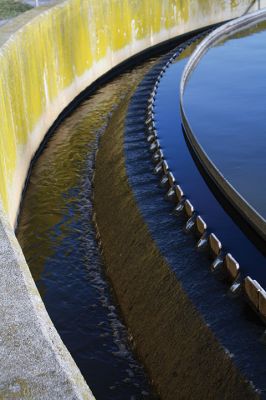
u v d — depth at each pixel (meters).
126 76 41.34
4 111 22.34
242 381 11.88
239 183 20.12
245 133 24.52
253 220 17.17
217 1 52.50
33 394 7.60
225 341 12.95
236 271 14.32
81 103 35.88
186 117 25.27
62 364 8.08
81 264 20.05
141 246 17.83
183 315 14.43
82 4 35.59
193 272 15.54
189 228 17.38
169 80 33.38
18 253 10.77
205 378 12.78
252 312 13.75
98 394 14.73
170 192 19.48
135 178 21.55
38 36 29.36
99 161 26.66
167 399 13.62
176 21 48.81
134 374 15.15
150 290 16.23
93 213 23.06
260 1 55.44
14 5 37.59
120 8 41.00
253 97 29.02
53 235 21.91
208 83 31.80
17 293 9.48
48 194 24.98
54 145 29.83
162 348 14.58
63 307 18.06
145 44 45.41
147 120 26.86
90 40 37.09
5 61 23.59
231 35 42.69
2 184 20.45
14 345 8.38
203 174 21.20
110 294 18.41
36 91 28.59
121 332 16.72
